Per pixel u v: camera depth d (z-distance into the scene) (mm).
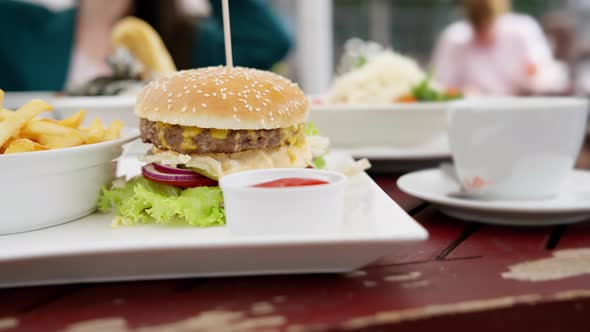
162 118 456
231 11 1536
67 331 331
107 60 849
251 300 358
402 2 2260
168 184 466
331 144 688
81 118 487
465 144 486
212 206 446
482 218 468
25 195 428
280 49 1595
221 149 460
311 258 374
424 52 2314
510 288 366
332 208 403
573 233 450
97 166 464
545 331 354
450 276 383
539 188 484
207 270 377
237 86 460
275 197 396
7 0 1578
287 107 470
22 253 351
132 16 1526
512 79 1930
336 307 349
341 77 928
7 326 336
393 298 357
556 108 462
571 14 2396
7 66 1599
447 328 344
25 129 455
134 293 367
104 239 421
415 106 661
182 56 1475
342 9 2229
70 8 1646
